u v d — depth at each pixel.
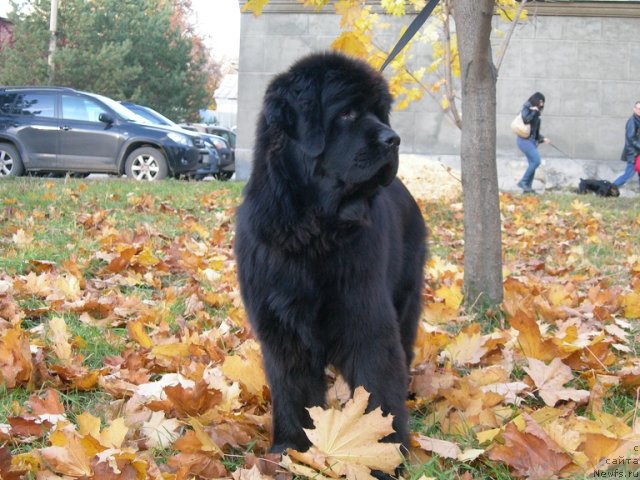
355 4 4.54
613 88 16.59
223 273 5.84
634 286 5.75
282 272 2.88
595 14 16.31
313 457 2.66
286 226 2.86
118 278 5.53
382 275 2.97
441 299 5.25
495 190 4.78
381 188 3.30
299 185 2.88
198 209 9.73
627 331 4.74
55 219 8.02
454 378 3.57
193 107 36.72
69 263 5.46
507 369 3.80
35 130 15.15
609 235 8.94
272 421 3.09
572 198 12.73
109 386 3.46
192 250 6.75
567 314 4.93
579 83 16.64
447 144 16.73
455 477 2.72
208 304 5.11
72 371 3.62
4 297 4.71
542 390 3.44
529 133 14.02
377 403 2.87
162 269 5.91
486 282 4.83
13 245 6.46
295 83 2.97
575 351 3.83
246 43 16.73
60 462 2.62
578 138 16.81
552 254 7.65
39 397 3.31
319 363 2.96
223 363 3.62
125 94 32.78
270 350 2.99
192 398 3.15
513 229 9.22
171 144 15.14
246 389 3.51
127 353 3.85
